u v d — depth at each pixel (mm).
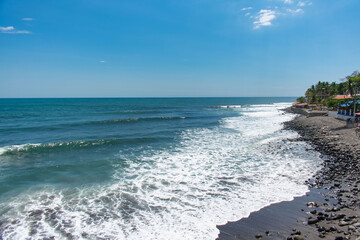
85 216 6664
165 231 5836
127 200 7723
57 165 11656
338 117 31000
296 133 22750
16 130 23047
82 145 16188
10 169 10984
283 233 5547
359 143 15117
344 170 10344
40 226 6137
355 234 5156
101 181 9516
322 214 6301
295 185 8820
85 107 69688
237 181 9469
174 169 11188
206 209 7020
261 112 57719
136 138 18562
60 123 28234
